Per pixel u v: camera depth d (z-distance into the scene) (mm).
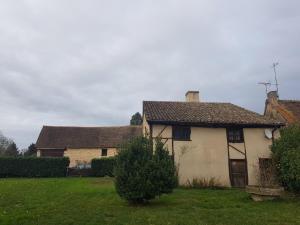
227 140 23281
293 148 17188
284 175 16812
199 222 9883
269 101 30031
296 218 10547
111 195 16016
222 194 17391
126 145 14320
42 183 22047
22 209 11750
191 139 22828
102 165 32062
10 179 27562
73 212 11328
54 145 42688
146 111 24203
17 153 57906
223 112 25672
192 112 24969
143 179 13383
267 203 13820
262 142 23625
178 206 12922
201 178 22172
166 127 22641
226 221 10094
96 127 47281
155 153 14336
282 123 23844
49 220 10000
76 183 22328
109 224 9570
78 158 42250
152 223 9742
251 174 22812
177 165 22094
